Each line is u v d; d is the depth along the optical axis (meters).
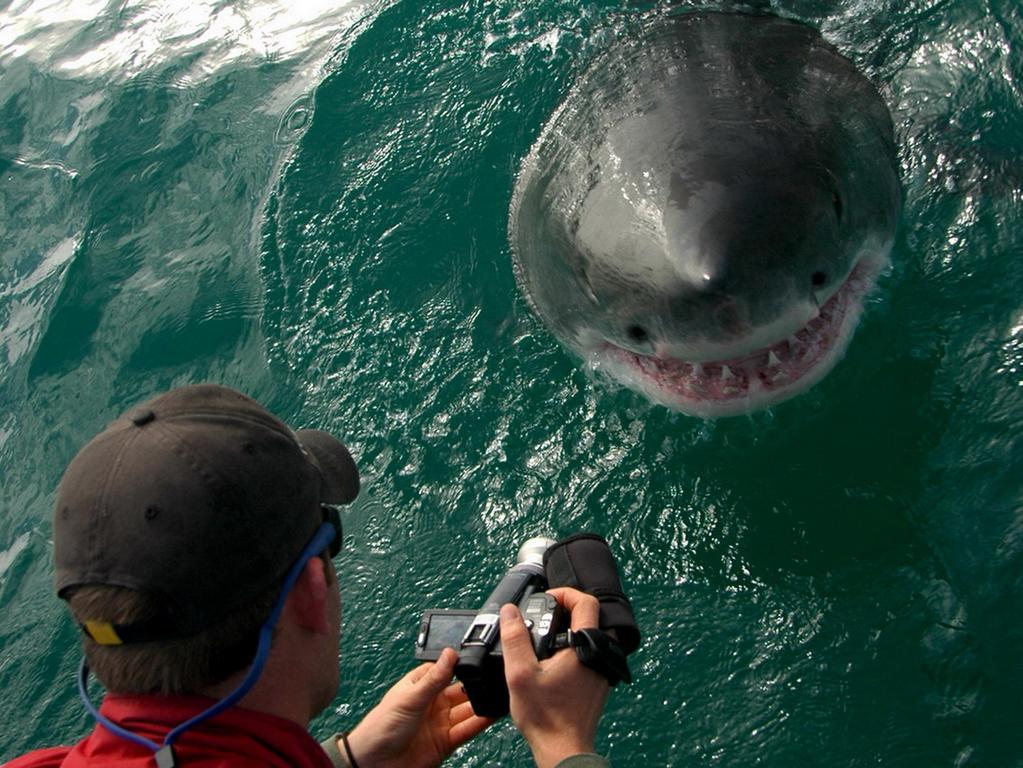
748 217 2.85
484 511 3.54
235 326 4.46
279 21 6.01
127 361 4.54
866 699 2.76
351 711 3.17
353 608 3.42
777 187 2.95
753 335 2.85
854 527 3.11
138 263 4.96
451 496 3.61
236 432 1.33
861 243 3.24
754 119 3.25
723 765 2.76
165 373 4.43
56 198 5.52
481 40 5.11
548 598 1.56
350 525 3.64
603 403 3.64
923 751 2.62
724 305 2.79
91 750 1.31
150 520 1.25
